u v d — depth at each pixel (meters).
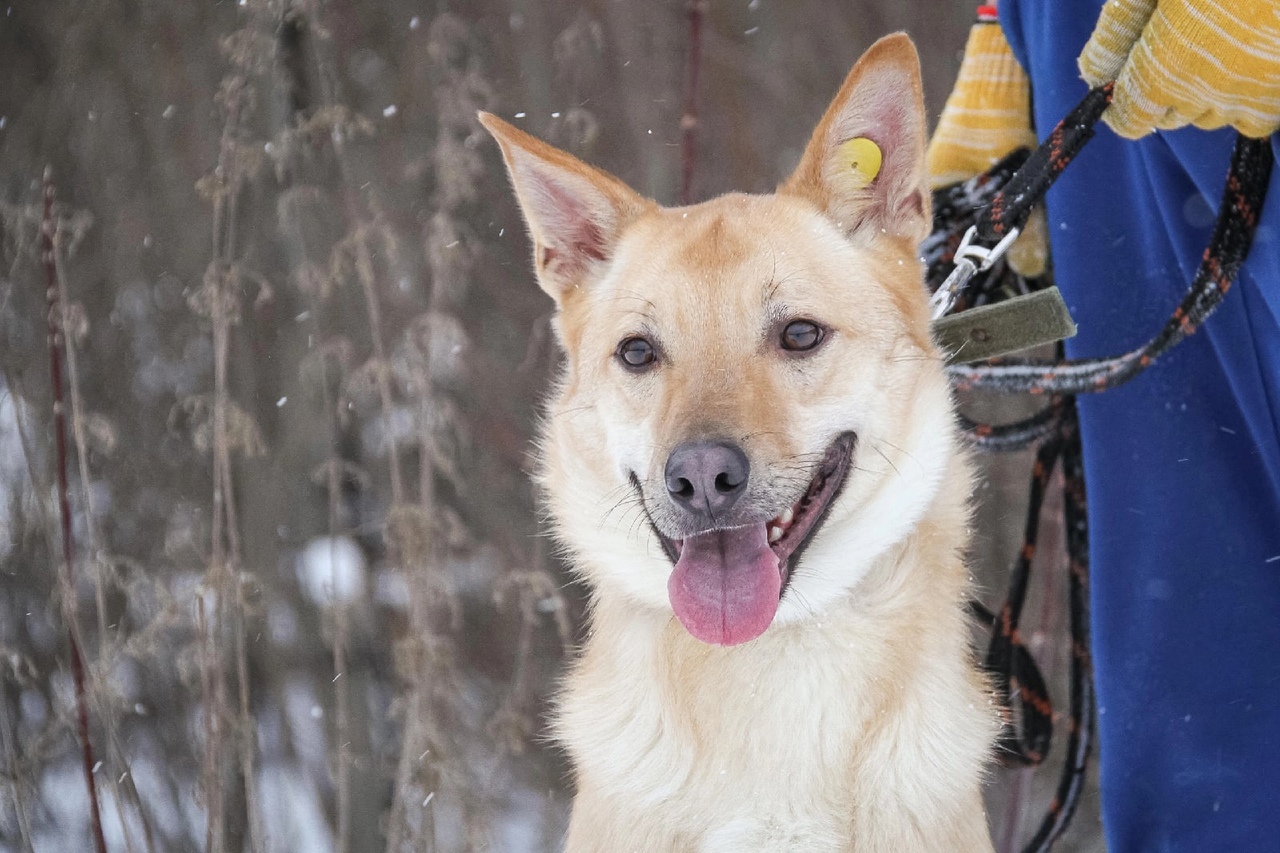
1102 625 3.10
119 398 5.75
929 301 3.06
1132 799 3.04
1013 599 3.30
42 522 4.50
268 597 5.11
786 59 8.17
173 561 5.18
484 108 5.87
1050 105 3.24
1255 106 2.58
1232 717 2.95
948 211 3.48
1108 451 3.08
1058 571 5.58
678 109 7.31
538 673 5.60
